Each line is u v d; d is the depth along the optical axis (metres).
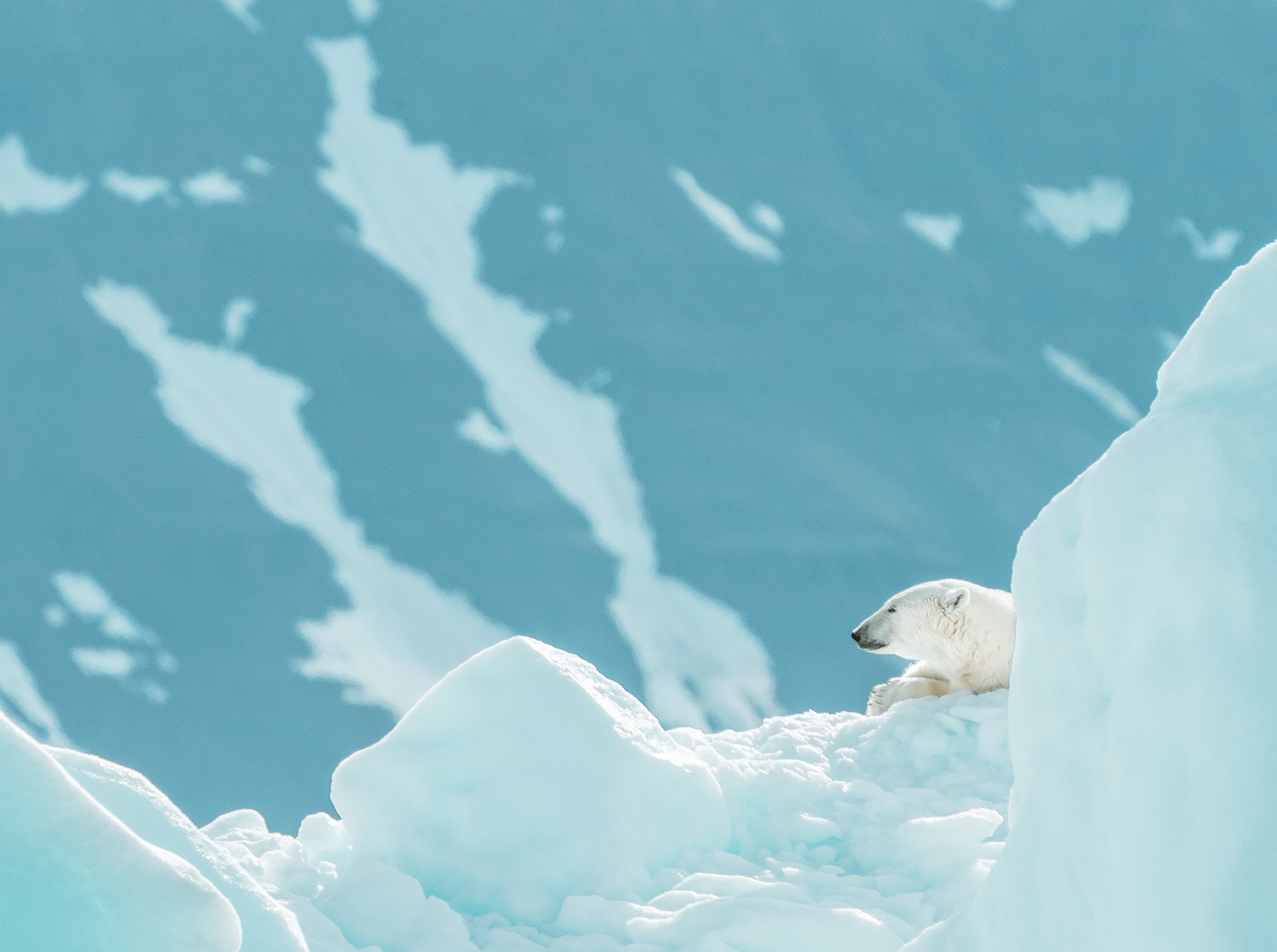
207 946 3.00
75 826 2.93
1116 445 3.41
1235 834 2.70
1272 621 2.79
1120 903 2.90
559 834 7.08
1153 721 2.95
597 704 7.66
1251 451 2.99
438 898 6.84
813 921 6.03
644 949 6.05
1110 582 3.22
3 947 2.79
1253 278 3.37
